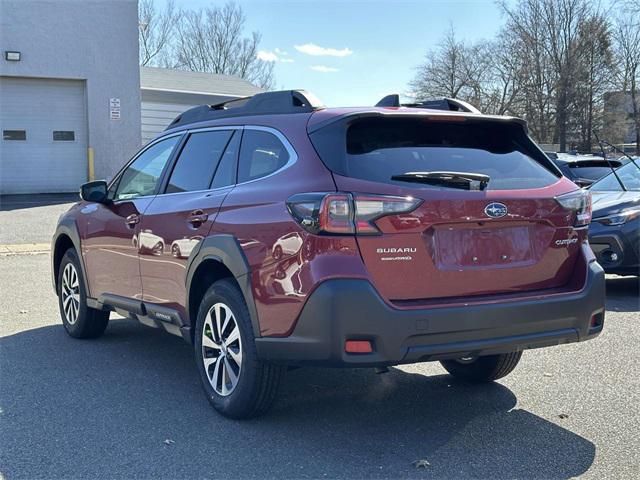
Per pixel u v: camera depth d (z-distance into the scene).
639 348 6.21
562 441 4.16
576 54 51.00
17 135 21.08
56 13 20.95
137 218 5.38
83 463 3.79
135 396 4.88
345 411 4.64
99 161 21.95
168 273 4.97
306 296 3.74
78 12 21.22
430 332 3.75
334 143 3.95
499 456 3.94
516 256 4.11
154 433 4.20
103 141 21.94
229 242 4.25
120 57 21.89
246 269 4.11
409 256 3.79
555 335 4.13
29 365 5.64
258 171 4.39
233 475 3.66
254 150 4.51
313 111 4.26
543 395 4.99
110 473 3.67
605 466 3.81
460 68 56.69
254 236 4.09
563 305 4.11
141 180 5.67
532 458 3.91
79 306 6.36
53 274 6.89
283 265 3.88
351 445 4.07
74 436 4.15
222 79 31.20
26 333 6.73
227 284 4.38
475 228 3.98
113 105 21.95
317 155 3.97
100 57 21.64
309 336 3.74
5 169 21.05
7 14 20.38
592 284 4.27
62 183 21.78
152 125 25.58
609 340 6.48
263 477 3.64
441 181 3.92
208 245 4.43
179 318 4.90
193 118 5.42
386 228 3.74
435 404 4.80
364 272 3.69
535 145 4.56
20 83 20.95
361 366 3.73
